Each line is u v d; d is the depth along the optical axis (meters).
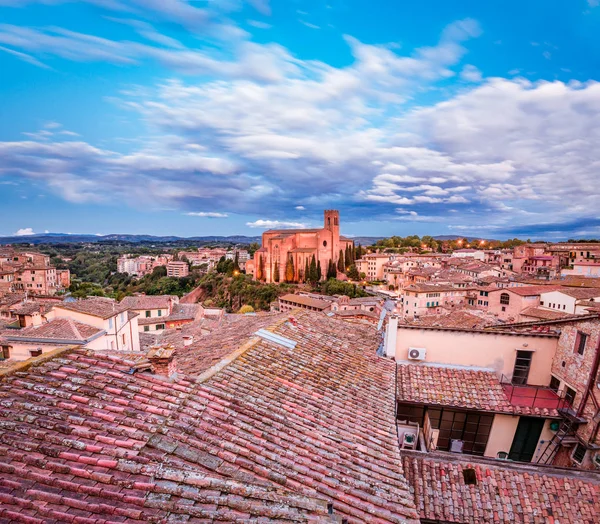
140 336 49.47
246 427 7.84
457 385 15.98
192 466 6.17
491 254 147.00
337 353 14.87
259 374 10.91
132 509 5.00
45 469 5.40
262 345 13.16
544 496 11.81
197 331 40.41
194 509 5.17
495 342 17.22
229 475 6.22
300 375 11.84
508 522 11.27
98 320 34.22
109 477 5.39
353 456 8.34
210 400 8.42
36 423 6.25
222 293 150.00
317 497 6.36
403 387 15.69
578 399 14.77
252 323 18.67
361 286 138.75
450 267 128.88
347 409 10.66
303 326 16.86
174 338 33.50
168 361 8.65
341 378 12.67
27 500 4.82
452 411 15.78
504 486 12.09
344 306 96.75
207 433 7.16
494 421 15.64
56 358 8.38
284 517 5.50
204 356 12.89
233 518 5.21
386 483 7.79
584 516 11.36
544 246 124.19
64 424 6.30
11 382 7.32
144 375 8.41
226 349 13.03
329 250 155.12
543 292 59.00
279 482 6.48
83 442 6.00
